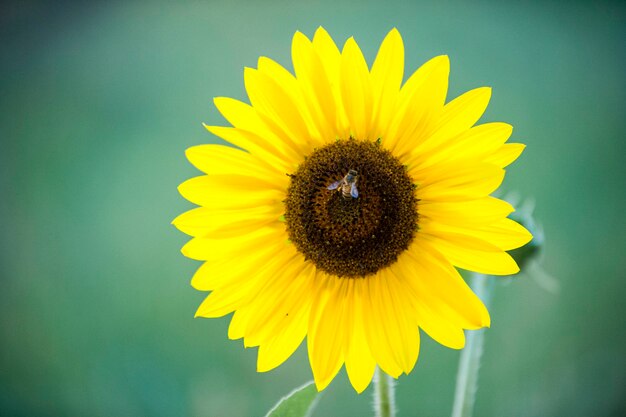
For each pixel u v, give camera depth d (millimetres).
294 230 680
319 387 663
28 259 1103
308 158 676
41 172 1166
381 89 656
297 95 662
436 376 960
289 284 681
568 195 1054
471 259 656
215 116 1179
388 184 671
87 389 1001
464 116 649
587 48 1162
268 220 678
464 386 673
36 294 1072
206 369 985
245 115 661
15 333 1038
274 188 677
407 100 657
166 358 1003
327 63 657
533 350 957
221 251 670
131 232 1108
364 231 673
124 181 1151
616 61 1162
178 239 1085
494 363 952
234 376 978
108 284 1062
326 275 682
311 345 671
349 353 670
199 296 1028
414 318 666
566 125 1104
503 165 648
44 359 1018
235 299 671
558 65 1152
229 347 987
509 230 648
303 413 645
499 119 1112
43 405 998
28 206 1134
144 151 1175
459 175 647
